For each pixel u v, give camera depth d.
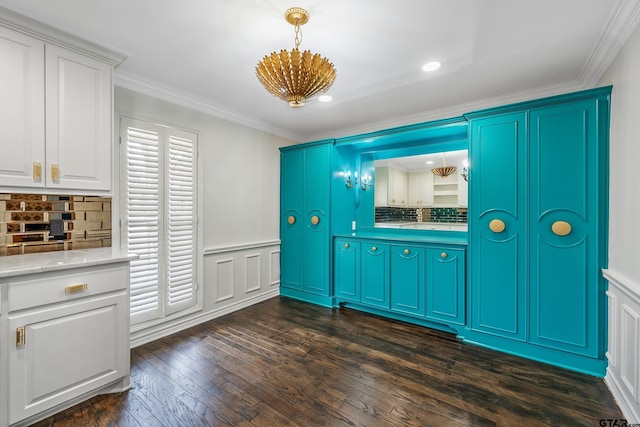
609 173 2.04
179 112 2.88
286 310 3.48
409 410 1.72
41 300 1.57
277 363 2.26
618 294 1.83
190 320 2.97
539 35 1.89
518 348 2.39
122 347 1.90
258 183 3.78
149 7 1.65
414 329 2.93
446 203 3.41
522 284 2.37
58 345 1.63
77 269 1.70
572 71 2.35
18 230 1.94
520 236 2.37
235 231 3.46
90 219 2.27
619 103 1.87
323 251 3.69
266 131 3.89
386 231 3.82
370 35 1.91
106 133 2.05
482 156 2.53
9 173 1.66
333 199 3.67
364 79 2.54
